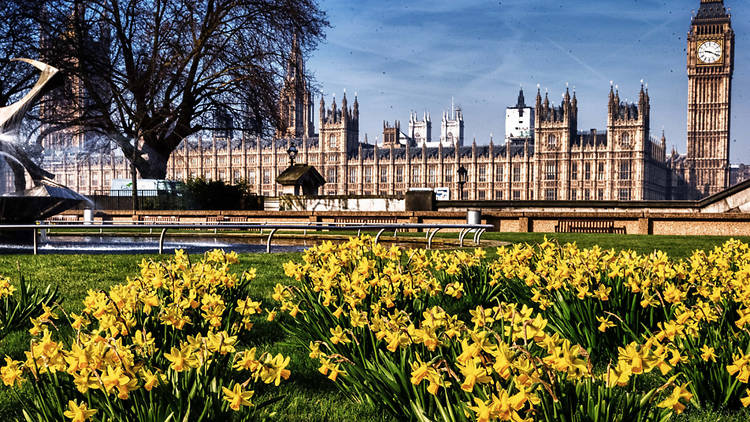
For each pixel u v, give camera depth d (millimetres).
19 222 15258
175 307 4105
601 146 131875
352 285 4457
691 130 160500
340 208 36531
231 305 4641
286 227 12664
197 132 41906
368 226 12750
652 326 4551
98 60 35562
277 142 145625
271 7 36812
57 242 18250
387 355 3627
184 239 21000
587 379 2662
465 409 2539
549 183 133375
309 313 4691
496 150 136000
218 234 20531
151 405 2596
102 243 18172
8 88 35656
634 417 2609
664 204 29734
